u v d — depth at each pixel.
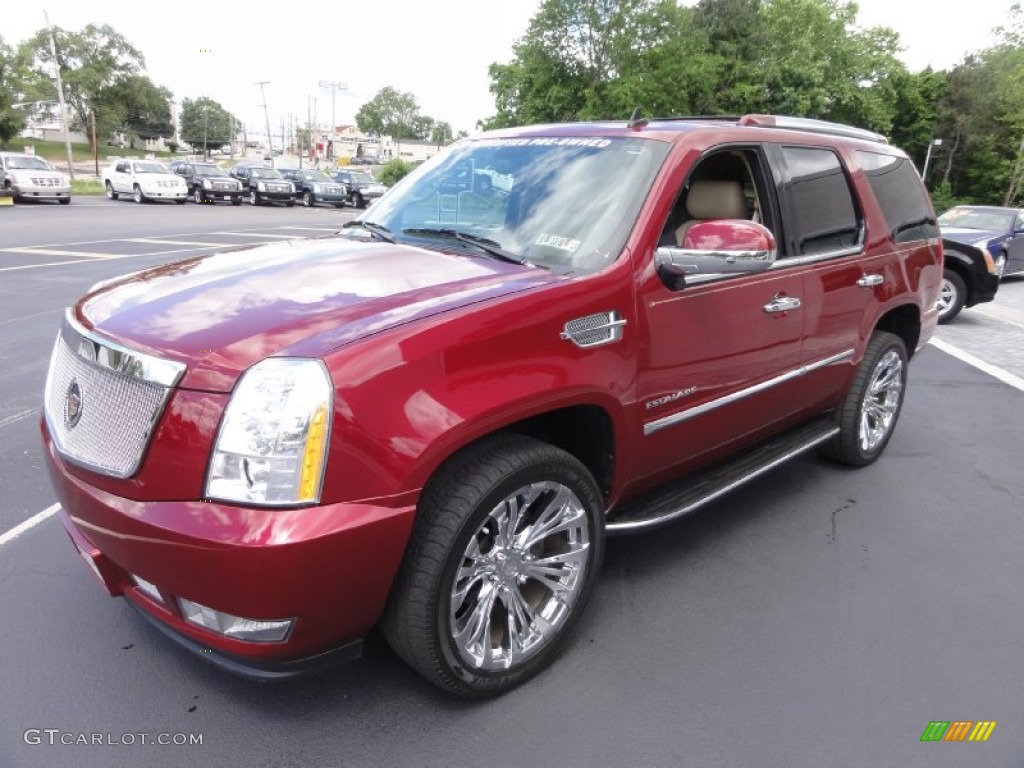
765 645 3.04
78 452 2.40
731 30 45.03
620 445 2.91
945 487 4.73
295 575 2.08
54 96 64.12
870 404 4.79
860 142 4.51
